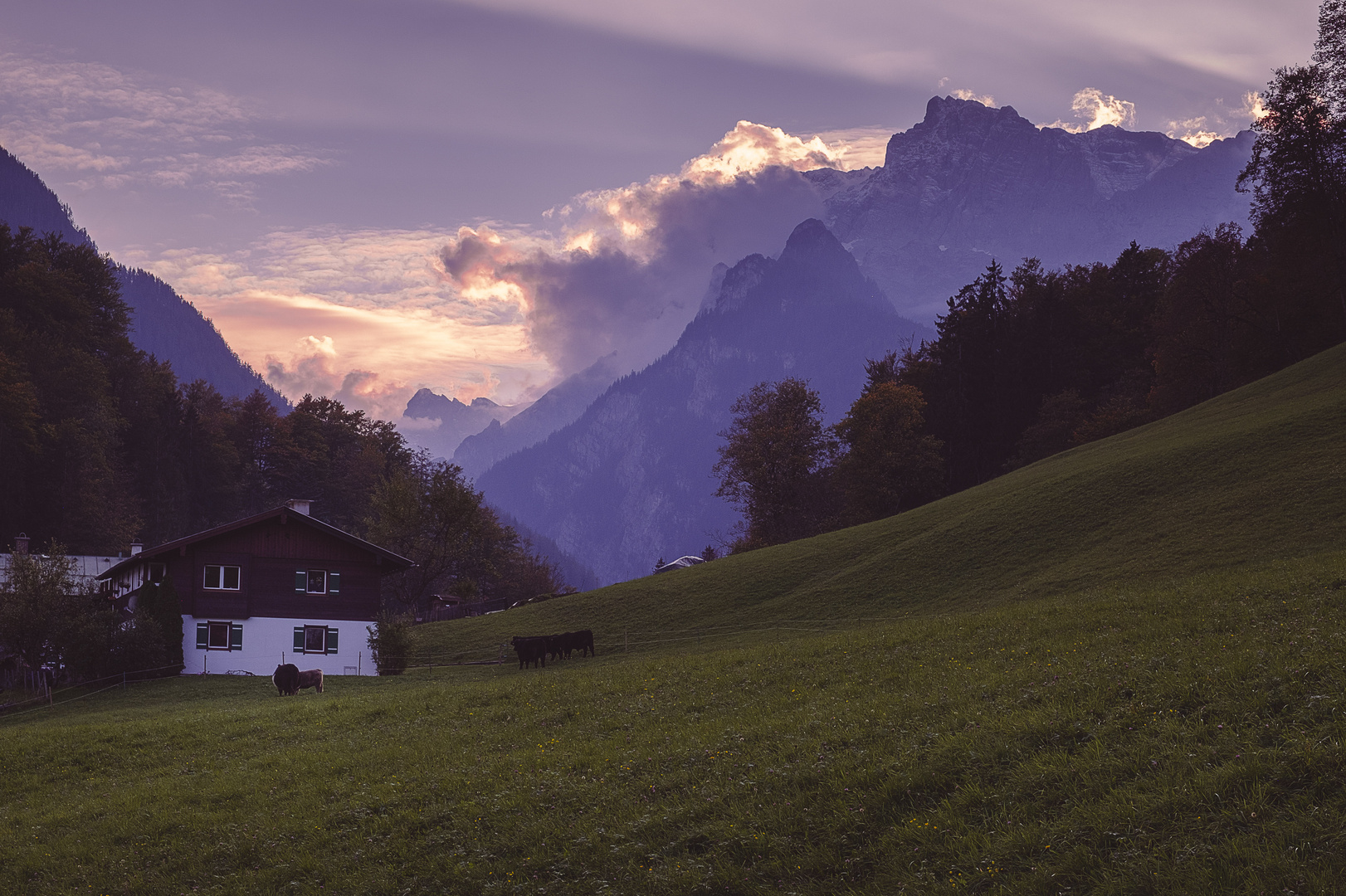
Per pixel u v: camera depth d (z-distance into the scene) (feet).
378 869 60.64
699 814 56.95
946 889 42.73
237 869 65.16
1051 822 44.98
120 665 183.21
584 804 63.41
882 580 202.08
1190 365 336.70
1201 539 155.74
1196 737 48.37
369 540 326.24
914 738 59.00
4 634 178.50
